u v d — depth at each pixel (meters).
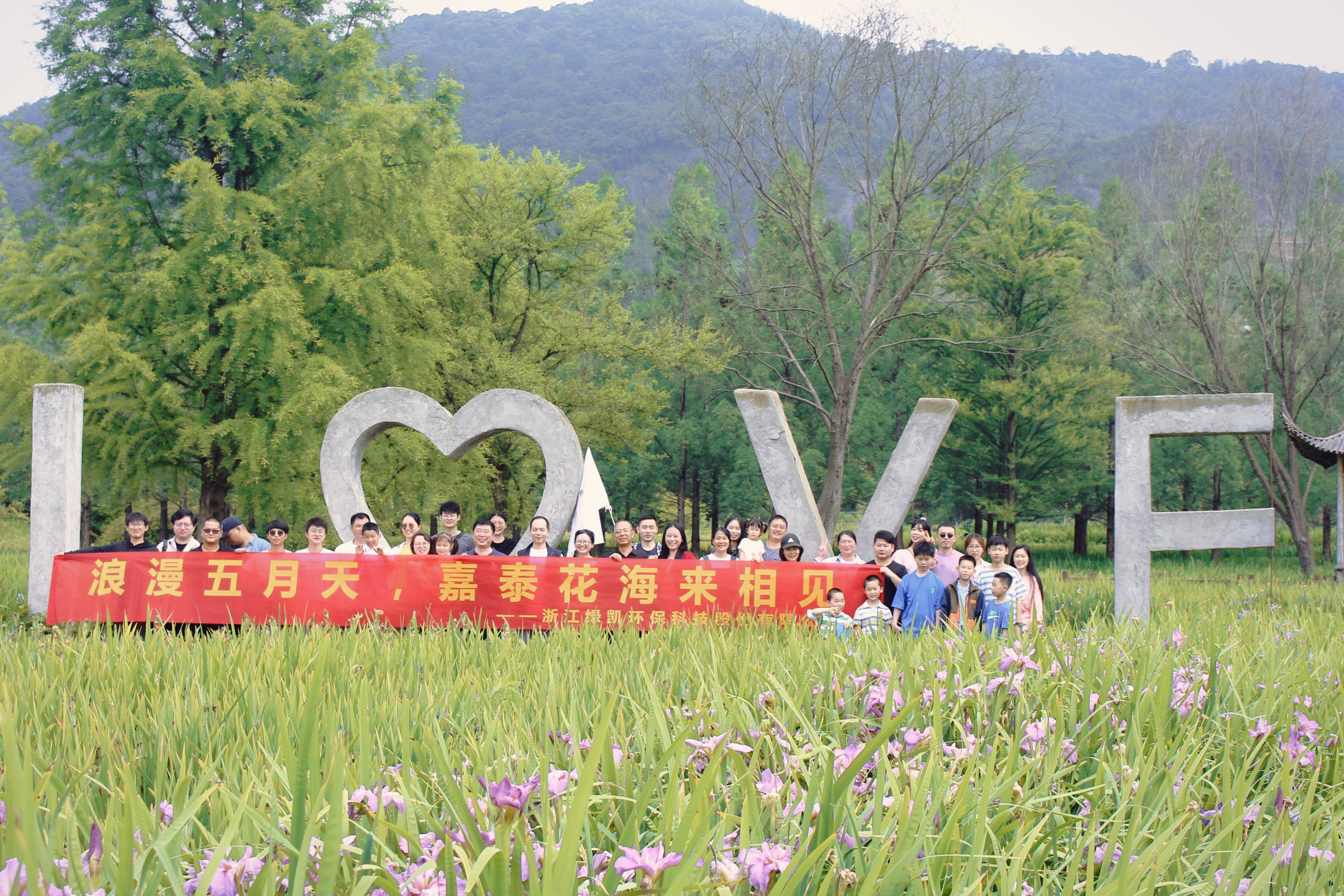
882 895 2.26
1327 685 4.67
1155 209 22.77
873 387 31.11
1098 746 3.84
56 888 2.02
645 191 111.75
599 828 2.63
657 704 3.48
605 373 25.44
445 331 21.34
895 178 21.20
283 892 2.27
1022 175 23.22
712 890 2.16
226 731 3.91
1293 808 3.15
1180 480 32.97
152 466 17.97
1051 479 30.09
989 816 2.80
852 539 8.91
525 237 22.66
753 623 7.41
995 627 6.23
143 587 8.52
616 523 9.69
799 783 3.00
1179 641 5.07
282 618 8.46
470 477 20.92
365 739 3.13
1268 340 22.47
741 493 27.77
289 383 16.48
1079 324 25.20
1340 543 17.36
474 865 2.00
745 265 24.39
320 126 18.52
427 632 7.16
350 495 10.56
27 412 17.09
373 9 20.22
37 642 6.81
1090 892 2.27
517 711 3.97
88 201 17.64
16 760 2.21
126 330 17.14
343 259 18.27
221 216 16.22
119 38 17.95
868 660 4.80
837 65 20.20
